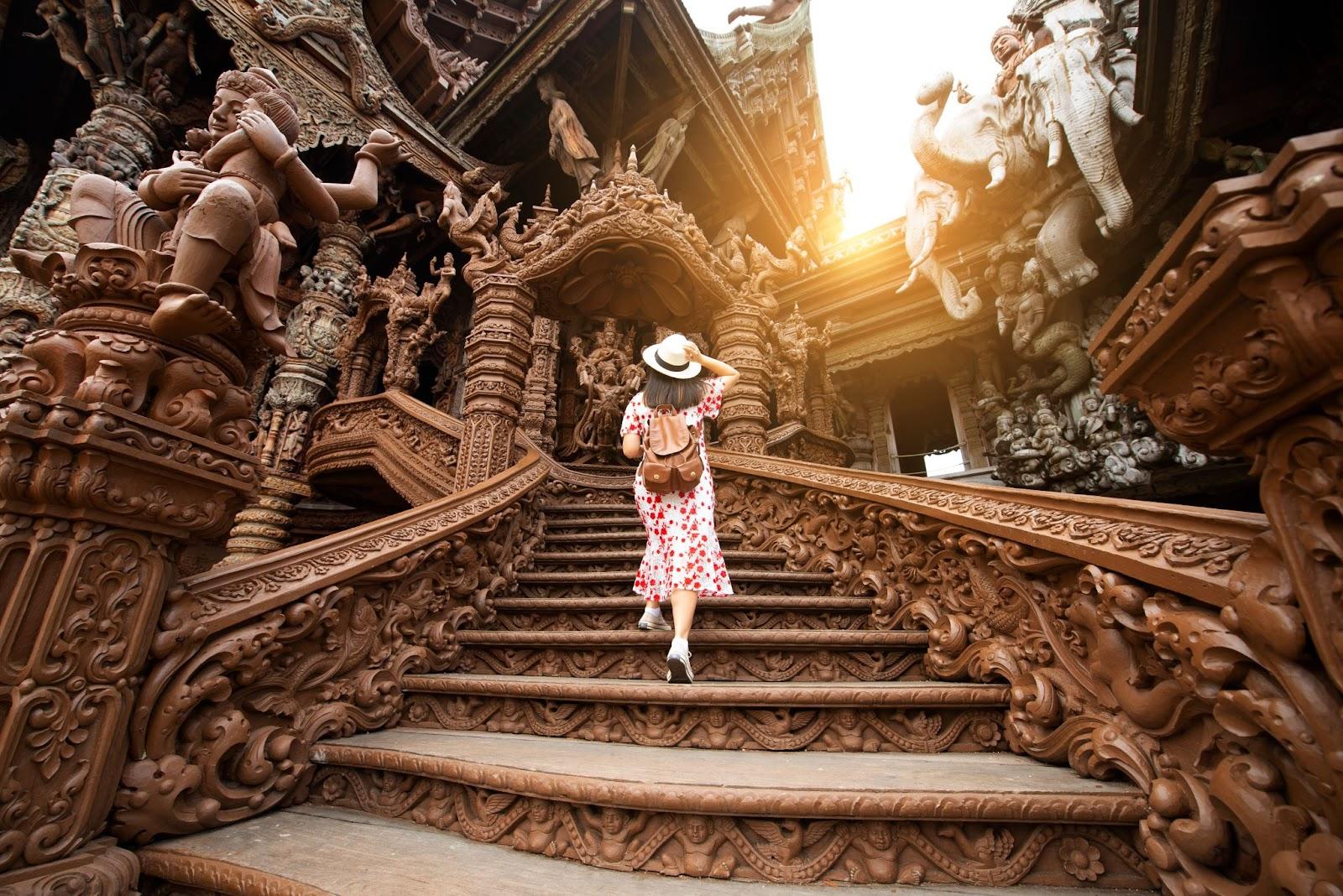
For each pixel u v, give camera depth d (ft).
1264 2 16.40
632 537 12.79
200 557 19.34
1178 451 23.40
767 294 16.58
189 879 4.06
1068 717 5.06
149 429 4.42
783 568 11.48
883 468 41.04
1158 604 4.08
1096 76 21.71
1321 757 2.75
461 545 8.85
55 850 3.73
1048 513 5.82
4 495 3.86
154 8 22.91
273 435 24.98
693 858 4.10
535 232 14.16
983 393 34.35
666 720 6.03
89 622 4.12
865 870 4.09
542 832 4.47
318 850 4.37
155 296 4.62
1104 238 24.81
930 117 26.40
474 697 6.86
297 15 24.91
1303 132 20.11
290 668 5.90
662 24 25.64
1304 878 2.69
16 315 18.03
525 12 42.96
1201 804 3.54
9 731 3.62
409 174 30.22
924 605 7.60
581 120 30.73
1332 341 2.43
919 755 5.58
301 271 28.17
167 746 4.57
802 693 5.80
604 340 27.30
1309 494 2.81
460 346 34.27
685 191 35.24
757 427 15.49
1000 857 4.06
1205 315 2.97
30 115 31.24
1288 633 2.89
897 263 34.40
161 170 5.26
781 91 39.47
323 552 6.66
